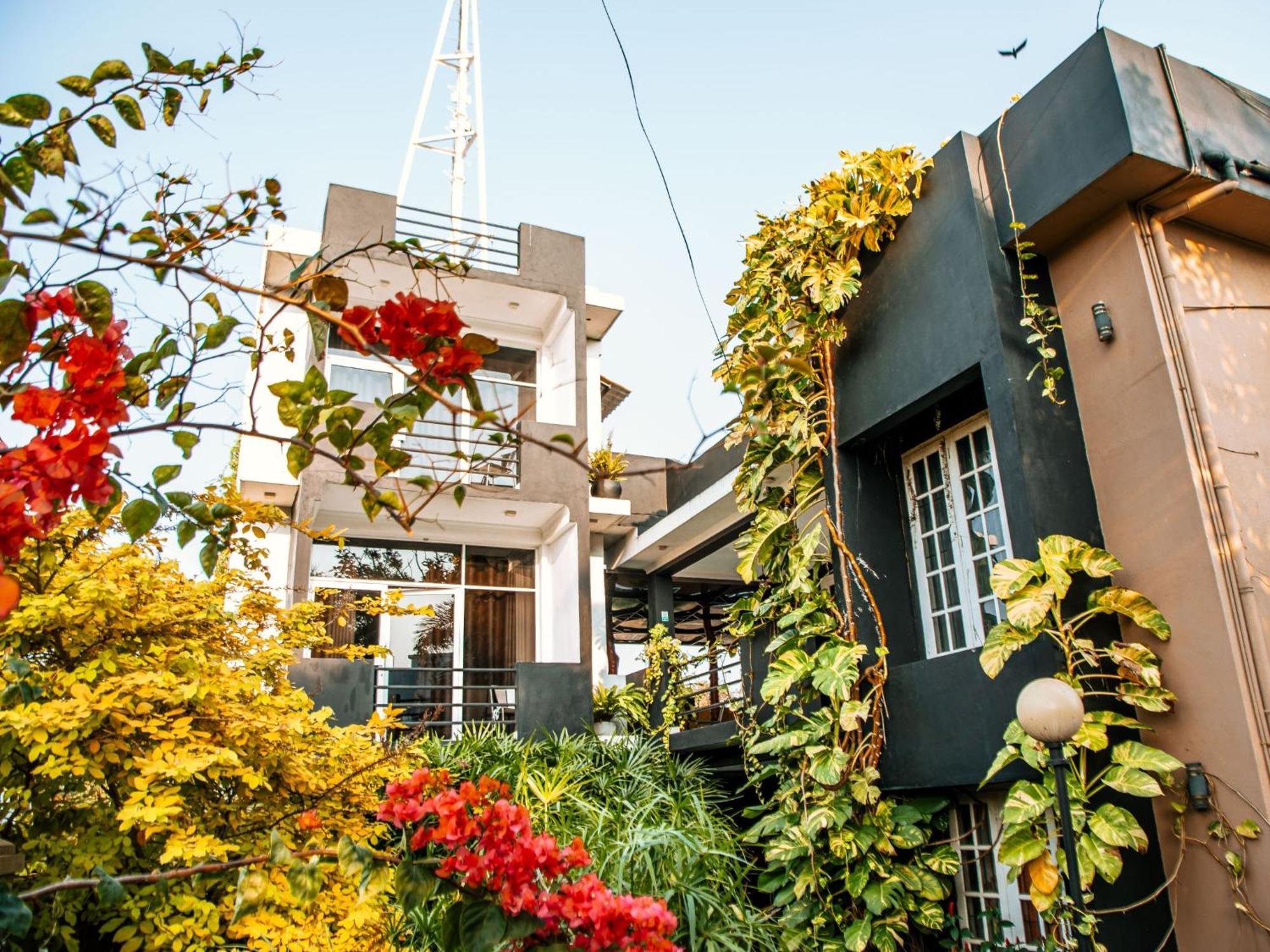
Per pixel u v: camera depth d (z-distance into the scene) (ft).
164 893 6.03
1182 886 14.03
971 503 18.89
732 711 23.93
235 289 5.31
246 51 6.64
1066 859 11.96
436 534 34.01
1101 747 13.80
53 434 4.57
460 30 42.55
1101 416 16.53
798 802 18.40
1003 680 16.11
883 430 19.94
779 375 5.15
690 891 16.46
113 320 5.39
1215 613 14.21
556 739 24.71
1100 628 15.40
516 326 37.14
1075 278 17.33
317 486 29.68
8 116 5.35
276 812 14.80
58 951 13.01
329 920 13.92
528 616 34.65
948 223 18.56
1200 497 14.76
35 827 13.82
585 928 6.45
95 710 12.17
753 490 21.45
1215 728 13.97
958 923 17.20
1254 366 16.63
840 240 19.92
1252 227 17.13
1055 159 16.74
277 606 17.47
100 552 13.94
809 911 17.58
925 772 17.46
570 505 32.99
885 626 19.52
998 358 16.87
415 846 6.45
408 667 32.19
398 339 5.65
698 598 43.01
